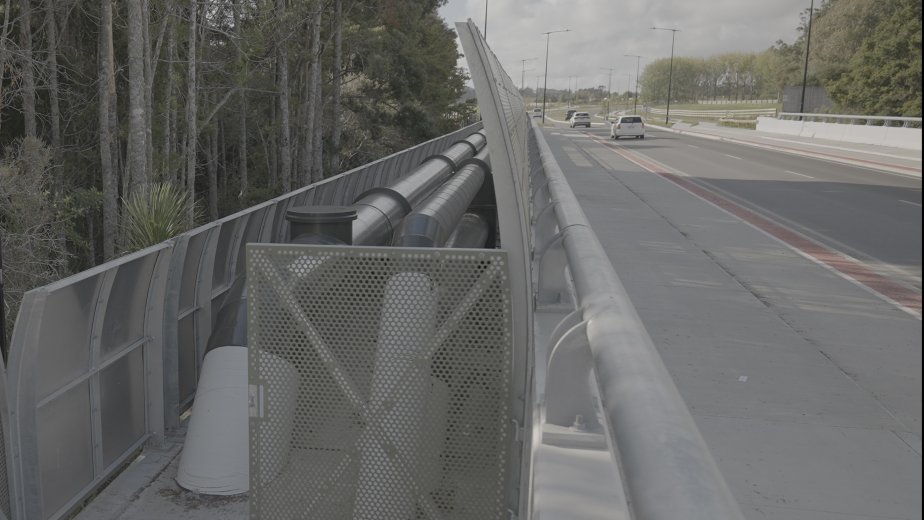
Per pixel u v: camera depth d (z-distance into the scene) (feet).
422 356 9.33
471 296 9.26
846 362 21.86
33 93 80.38
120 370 14.53
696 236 43.93
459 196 25.25
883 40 216.13
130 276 14.57
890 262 37.06
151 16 89.20
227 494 12.86
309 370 9.43
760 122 200.03
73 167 97.19
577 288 7.66
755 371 20.97
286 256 9.29
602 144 154.10
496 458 9.41
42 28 89.97
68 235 75.05
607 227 46.68
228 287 20.75
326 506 9.55
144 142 60.70
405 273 9.23
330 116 145.79
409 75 156.56
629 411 3.78
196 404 13.84
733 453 15.84
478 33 10.07
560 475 5.51
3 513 11.76
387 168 46.16
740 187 71.92
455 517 9.44
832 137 149.59
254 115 132.16
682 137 189.88
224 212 136.56
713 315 26.78
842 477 14.85
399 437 9.42
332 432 9.48
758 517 13.34
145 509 12.45
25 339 11.52
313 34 108.68
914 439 16.62
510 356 9.29
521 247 9.25
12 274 53.01
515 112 15.93
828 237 44.45
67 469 12.78
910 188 72.18
